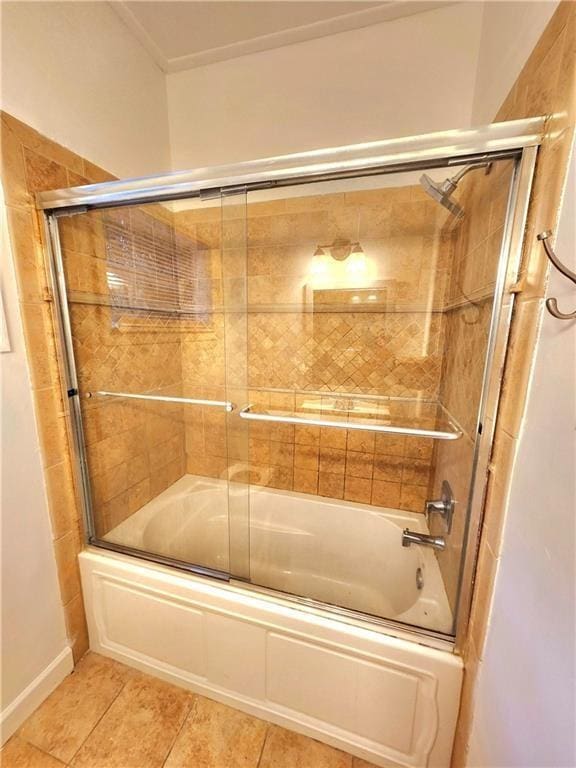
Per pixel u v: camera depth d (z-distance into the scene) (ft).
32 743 3.33
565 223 1.79
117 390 4.59
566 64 1.88
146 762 3.20
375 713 3.12
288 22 4.27
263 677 3.45
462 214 3.77
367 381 5.04
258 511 5.55
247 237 4.94
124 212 4.21
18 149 3.12
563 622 1.55
